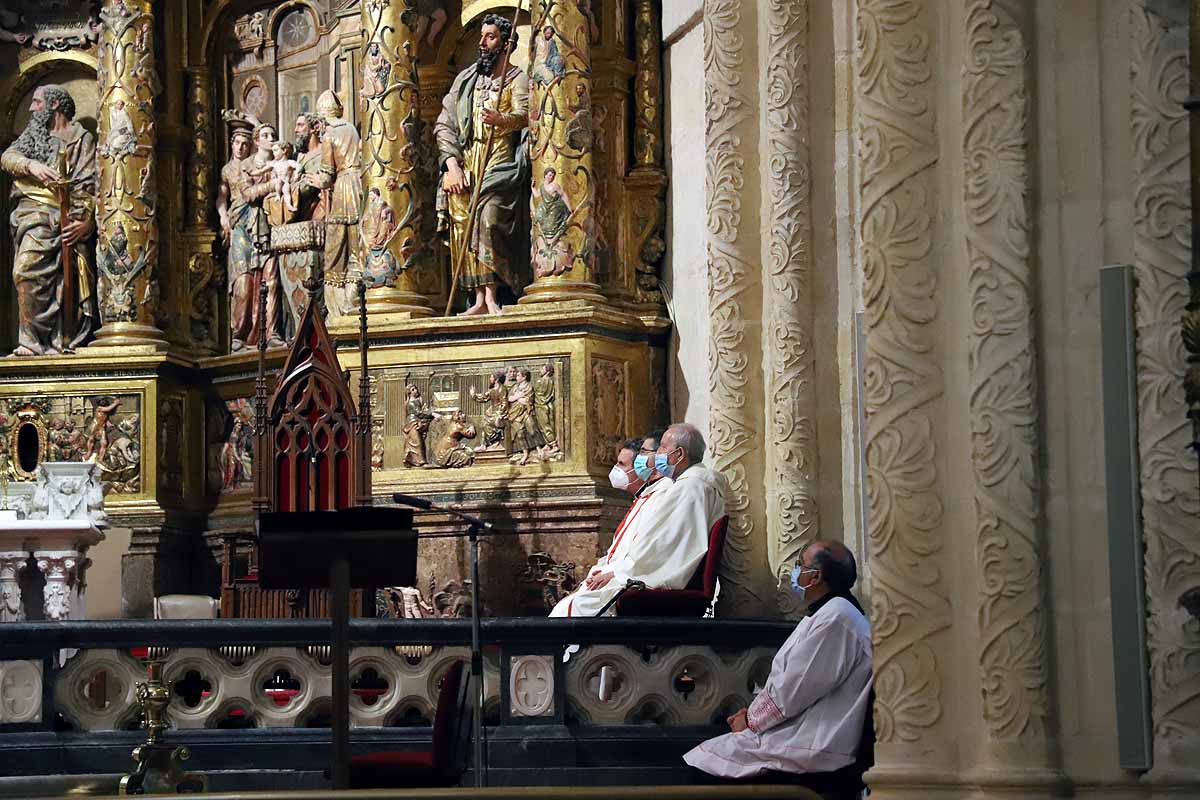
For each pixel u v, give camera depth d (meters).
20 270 20.09
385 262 18.48
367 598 16.16
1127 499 8.59
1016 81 9.01
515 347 17.38
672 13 18.28
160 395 19.53
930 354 9.14
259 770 12.25
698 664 12.91
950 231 9.18
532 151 17.83
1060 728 8.72
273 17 20.64
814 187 14.73
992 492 8.84
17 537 14.68
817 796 6.91
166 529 19.28
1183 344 8.45
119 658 12.31
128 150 19.77
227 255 20.44
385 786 9.54
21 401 19.53
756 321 15.05
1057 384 8.91
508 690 12.53
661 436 15.24
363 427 16.61
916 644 8.99
